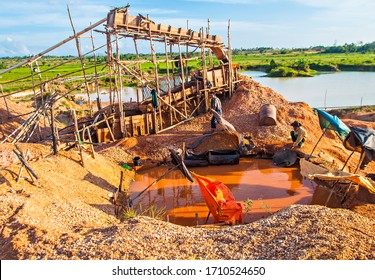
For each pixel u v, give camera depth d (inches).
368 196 545.0
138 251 377.4
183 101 1034.7
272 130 942.4
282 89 2415.1
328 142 935.7
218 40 1187.3
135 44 1027.3
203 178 567.2
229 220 522.0
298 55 6018.7
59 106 1540.4
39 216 460.1
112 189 659.4
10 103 1154.0
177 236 417.7
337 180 558.9
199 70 1227.2
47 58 7357.3
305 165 603.5
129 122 920.3
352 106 1685.5
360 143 583.5
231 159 816.9
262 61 4552.2
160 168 816.3
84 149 745.0
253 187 701.9
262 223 432.8
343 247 354.6
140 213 593.6
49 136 930.7
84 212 506.6
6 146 706.8
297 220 426.9
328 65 3602.4
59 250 384.5
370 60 3818.9
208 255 369.4
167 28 971.9
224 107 1127.6
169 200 656.4
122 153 845.2
